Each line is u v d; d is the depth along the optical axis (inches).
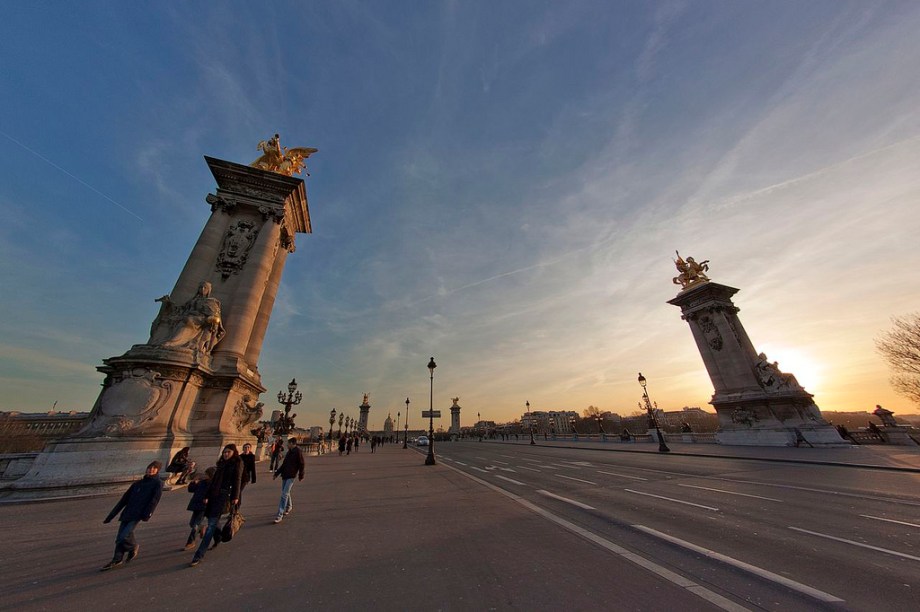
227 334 810.2
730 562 213.6
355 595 174.9
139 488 230.7
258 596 175.2
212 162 951.0
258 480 610.9
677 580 188.4
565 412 6683.1
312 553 236.8
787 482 509.0
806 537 262.2
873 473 565.9
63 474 502.6
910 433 1080.8
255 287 869.2
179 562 224.4
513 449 1664.6
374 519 328.5
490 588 180.2
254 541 264.8
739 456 892.6
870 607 159.6
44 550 251.9
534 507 374.0
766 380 1342.3
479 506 383.2
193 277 836.6
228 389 735.1
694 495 432.8
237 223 938.1
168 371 644.7
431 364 1029.2
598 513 344.5
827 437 1176.8
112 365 636.7
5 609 164.1
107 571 209.8
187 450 564.4
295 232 1264.8
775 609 158.2
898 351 1228.5
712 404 1478.8
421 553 234.4
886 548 236.5
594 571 201.0
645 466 776.9
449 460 1090.7
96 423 574.9
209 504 233.5
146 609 164.4
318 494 464.8
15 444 1988.2
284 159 1085.8
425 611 158.4
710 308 1557.6
